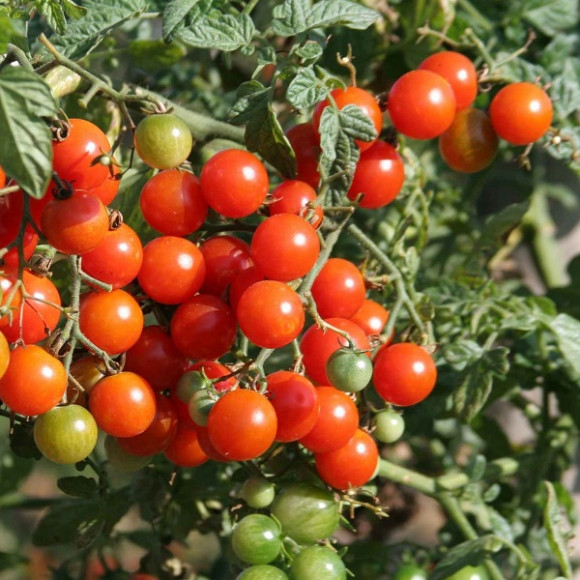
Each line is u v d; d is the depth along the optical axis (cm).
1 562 103
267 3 103
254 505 78
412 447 109
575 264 105
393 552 99
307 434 76
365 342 78
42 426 73
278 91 104
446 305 94
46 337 73
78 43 79
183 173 77
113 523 93
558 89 91
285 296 73
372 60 101
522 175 112
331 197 79
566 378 100
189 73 106
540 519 100
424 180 95
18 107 67
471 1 104
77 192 71
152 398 74
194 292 76
